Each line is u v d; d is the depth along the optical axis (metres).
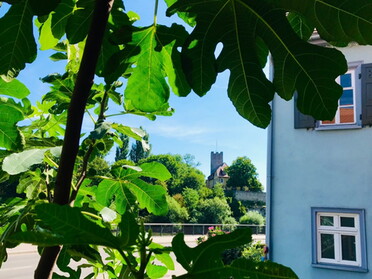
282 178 9.40
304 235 9.03
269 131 9.62
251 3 1.09
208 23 1.13
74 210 0.51
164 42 1.26
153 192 1.49
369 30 0.98
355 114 8.95
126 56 1.26
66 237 0.51
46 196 1.17
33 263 17.69
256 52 1.12
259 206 75.31
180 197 56.62
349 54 9.06
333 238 8.99
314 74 1.08
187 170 69.50
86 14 1.21
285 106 9.58
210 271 0.59
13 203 1.38
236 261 0.62
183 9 1.11
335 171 8.99
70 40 1.21
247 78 1.15
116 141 1.49
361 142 8.88
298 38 1.07
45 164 1.35
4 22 0.95
